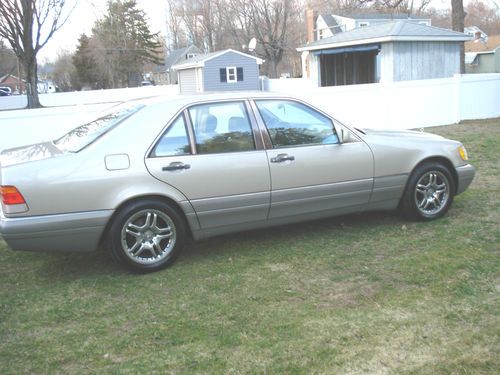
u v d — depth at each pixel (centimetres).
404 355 308
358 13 4206
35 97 1798
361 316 357
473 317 347
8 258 517
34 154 459
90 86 5741
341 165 509
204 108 472
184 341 334
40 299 411
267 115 493
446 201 564
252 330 345
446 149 562
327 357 308
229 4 5456
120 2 5484
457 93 1399
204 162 458
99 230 432
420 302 373
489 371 289
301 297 393
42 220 414
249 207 479
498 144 1006
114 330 354
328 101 1233
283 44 5147
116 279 446
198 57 4197
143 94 3362
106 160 431
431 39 1870
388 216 588
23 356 325
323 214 517
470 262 438
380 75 1917
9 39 1733
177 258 475
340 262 459
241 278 435
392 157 531
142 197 443
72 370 307
